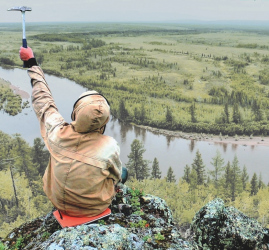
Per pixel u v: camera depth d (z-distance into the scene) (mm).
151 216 3260
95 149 2352
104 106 2303
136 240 2512
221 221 3465
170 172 30828
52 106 2717
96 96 2363
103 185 2531
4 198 27062
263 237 3320
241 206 26969
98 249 2143
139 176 31719
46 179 2594
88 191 2389
